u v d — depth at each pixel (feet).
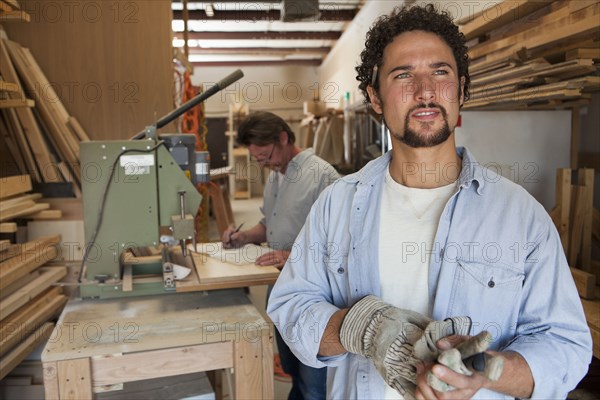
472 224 3.32
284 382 9.92
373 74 3.63
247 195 35.73
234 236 8.34
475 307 3.22
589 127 8.73
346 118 22.24
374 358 3.03
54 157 8.91
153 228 6.32
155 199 6.29
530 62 6.25
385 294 3.54
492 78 6.97
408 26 3.40
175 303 6.15
